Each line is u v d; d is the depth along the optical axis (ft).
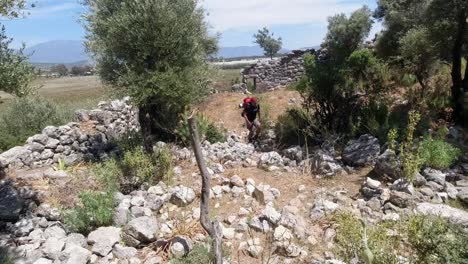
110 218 19.65
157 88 27.30
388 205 20.11
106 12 28.32
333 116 35.06
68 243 17.76
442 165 24.18
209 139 37.68
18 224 19.95
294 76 80.48
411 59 43.73
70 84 209.15
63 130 32.07
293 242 17.49
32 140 30.32
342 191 22.57
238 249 17.35
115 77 28.73
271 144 36.83
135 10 26.86
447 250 11.83
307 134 34.71
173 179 25.29
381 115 33.35
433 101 37.45
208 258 15.30
